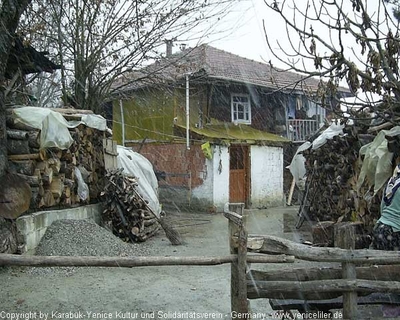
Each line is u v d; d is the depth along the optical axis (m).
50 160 7.30
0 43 6.47
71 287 5.49
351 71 5.09
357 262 3.28
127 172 11.06
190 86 16.36
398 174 4.23
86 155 9.20
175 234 9.00
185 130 16.11
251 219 13.50
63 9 12.16
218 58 19.17
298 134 18.98
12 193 6.25
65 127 7.54
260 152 17.05
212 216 14.45
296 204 18.45
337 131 9.51
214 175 15.38
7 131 6.77
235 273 3.31
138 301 5.02
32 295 5.14
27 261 3.50
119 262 3.53
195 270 6.48
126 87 15.23
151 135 17.56
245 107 17.92
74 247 6.95
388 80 5.41
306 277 3.34
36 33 10.84
